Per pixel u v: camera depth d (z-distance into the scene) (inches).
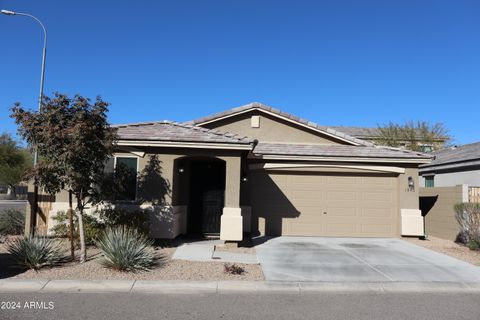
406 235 639.1
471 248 536.1
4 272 373.4
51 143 391.9
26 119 396.8
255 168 660.7
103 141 415.8
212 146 535.5
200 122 719.1
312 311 291.0
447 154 973.8
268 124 729.6
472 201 614.2
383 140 1551.4
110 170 542.3
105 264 387.5
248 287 350.0
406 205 646.5
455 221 624.4
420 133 1566.2
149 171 544.1
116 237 402.9
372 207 663.1
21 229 597.9
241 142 536.1
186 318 270.7
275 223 660.7
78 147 390.3
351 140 717.3
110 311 281.3
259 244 566.3
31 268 381.4
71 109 406.6
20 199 2092.8
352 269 418.9
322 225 660.7
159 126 589.9
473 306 309.4
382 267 430.0
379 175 666.8
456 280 381.7
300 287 354.0
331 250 526.3
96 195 441.4
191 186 638.5
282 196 665.0
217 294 331.3
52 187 418.0
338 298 326.6
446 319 277.6
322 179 667.4
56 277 359.9
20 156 2092.8
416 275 398.0
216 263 425.4
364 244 581.3
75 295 319.9
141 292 332.2
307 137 729.6
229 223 535.2
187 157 563.8
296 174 667.4
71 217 434.3
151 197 542.3
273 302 311.9
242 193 658.2
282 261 450.3
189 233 628.4
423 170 954.1
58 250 411.5
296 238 633.6
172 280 358.3
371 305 308.2
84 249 416.8
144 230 497.0
